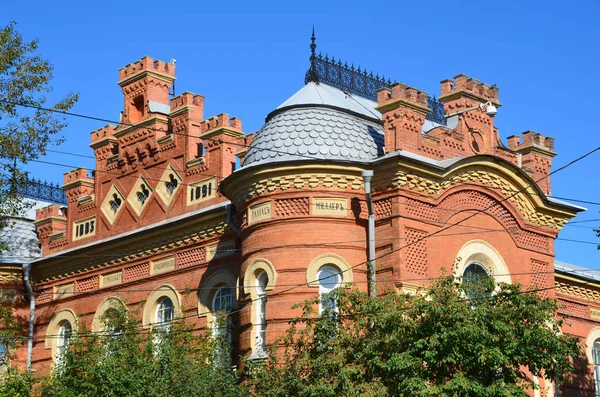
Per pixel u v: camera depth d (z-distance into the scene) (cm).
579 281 4147
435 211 3234
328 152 3222
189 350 3048
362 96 3981
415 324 2588
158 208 3884
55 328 4144
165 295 3725
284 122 3306
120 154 4097
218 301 3553
